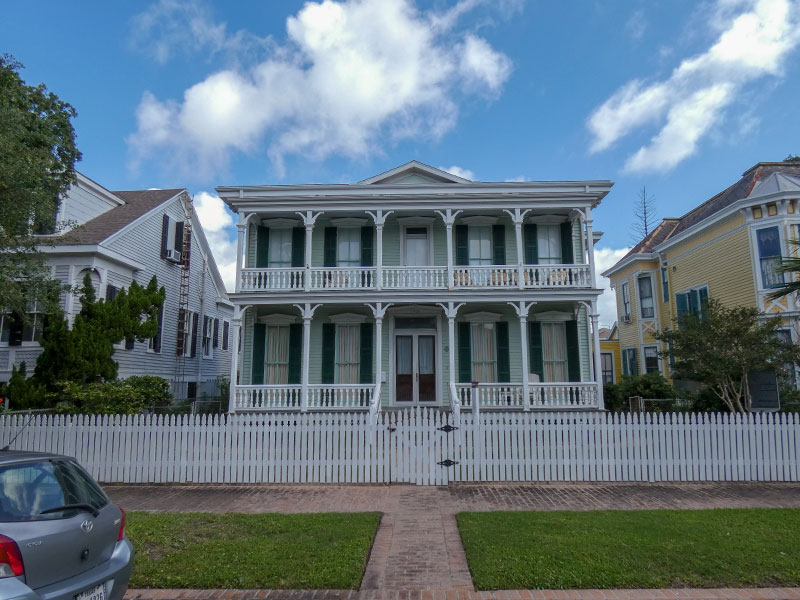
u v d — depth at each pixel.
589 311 16.36
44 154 11.99
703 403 15.00
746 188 20.09
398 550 6.40
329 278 17.70
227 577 5.48
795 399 14.27
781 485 9.79
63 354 14.11
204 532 6.91
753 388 13.46
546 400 16.02
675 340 14.52
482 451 10.39
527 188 17.06
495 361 17.83
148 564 5.80
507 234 18.38
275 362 18.17
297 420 10.55
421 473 10.25
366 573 5.71
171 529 7.04
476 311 18.05
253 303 16.70
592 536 6.59
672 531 6.77
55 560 3.78
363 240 18.44
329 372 17.80
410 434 10.42
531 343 17.81
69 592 3.79
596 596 5.12
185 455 10.48
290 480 10.36
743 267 19.11
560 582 5.33
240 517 7.68
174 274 22.64
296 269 17.05
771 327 13.47
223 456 10.47
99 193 19.92
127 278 18.84
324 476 10.35
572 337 17.73
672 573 5.50
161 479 10.41
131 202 21.69
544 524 7.17
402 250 18.38
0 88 11.77
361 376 17.73
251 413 16.16
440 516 7.88
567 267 16.64
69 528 3.93
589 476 10.28
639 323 26.16
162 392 16.72
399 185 17.17
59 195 17.23
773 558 5.83
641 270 26.19
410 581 5.49
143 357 19.78
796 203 17.70
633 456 10.30
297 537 6.69
